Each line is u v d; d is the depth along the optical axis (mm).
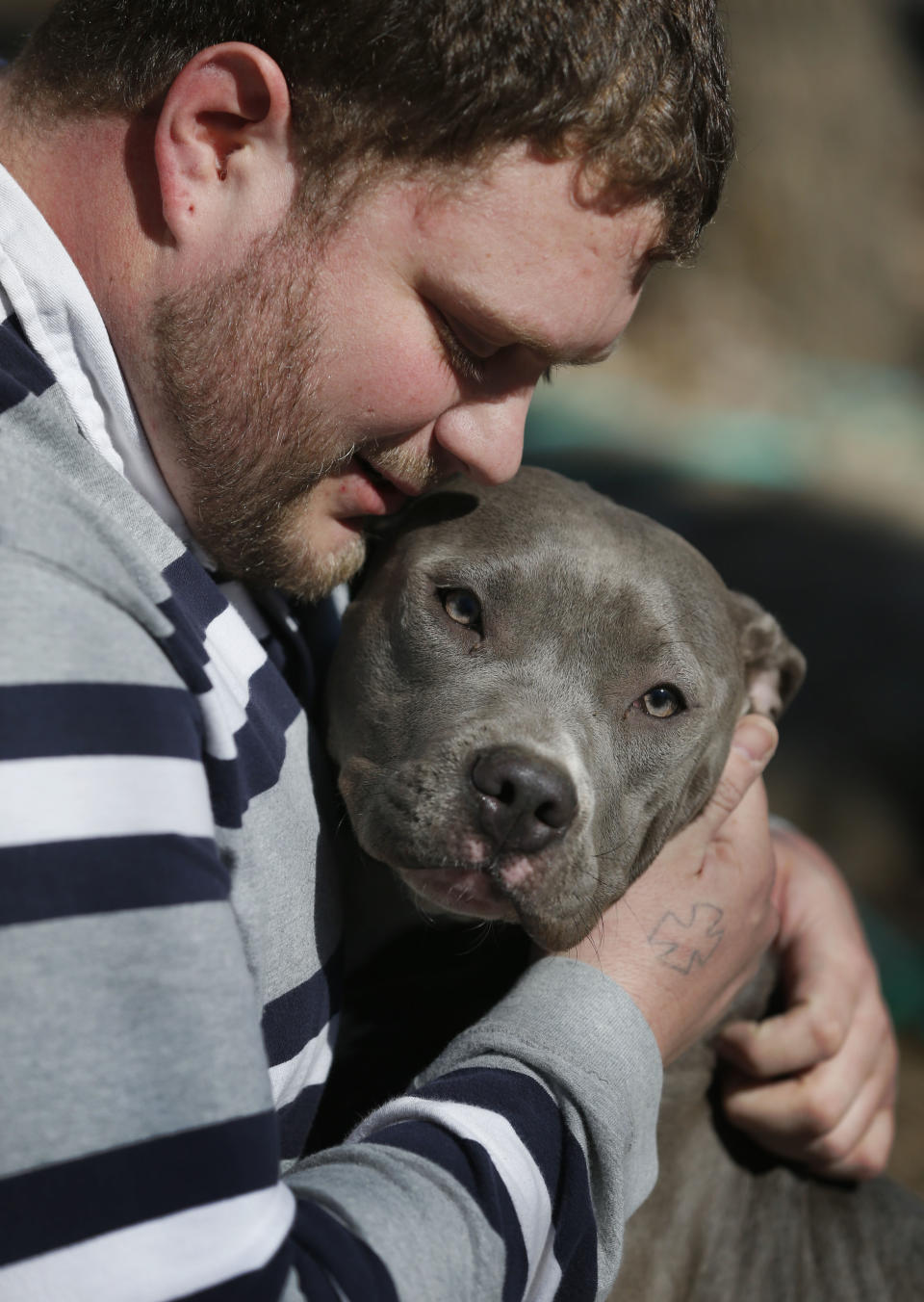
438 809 2525
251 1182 1547
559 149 1984
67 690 1585
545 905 2529
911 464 11812
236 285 2068
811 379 13477
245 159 2045
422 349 2113
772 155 14820
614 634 2836
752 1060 3094
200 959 1592
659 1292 3049
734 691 3086
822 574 9211
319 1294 1576
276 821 2205
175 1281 1448
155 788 1630
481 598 2807
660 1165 3131
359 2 1927
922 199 15859
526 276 2062
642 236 2143
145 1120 1486
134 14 2098
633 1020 2287
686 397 12203
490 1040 2156
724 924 2715
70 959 1488
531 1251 1905
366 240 2037
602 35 1935
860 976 3193
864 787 7395
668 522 9453
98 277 2104
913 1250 3305
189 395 2111
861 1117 3133
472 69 1918
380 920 2854
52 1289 1402
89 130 2121
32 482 1722
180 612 1841
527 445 9898
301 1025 2211
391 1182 1792
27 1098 1432
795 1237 3250
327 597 2971
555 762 2578
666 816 2891
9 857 1484
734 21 15359
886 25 17188
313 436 2158
